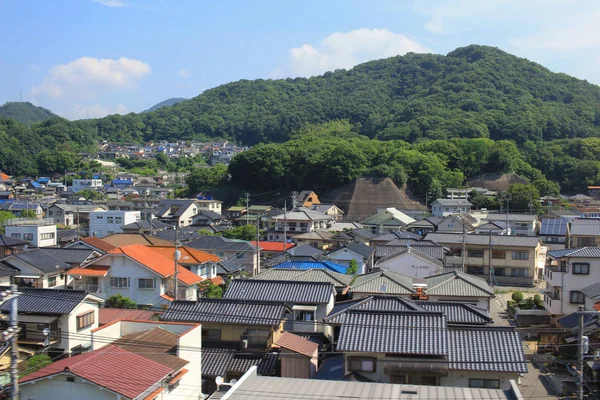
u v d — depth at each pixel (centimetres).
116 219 8119
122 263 3969
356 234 7069
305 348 2672
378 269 4488
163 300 3878
